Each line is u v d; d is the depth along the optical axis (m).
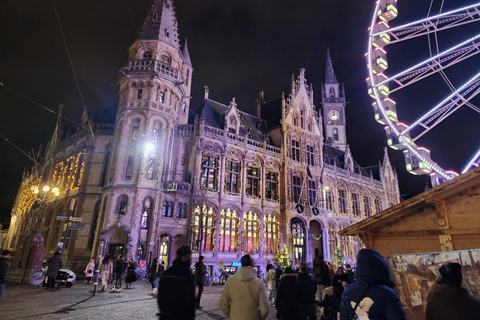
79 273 27.61
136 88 30.94
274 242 34.34
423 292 5.20
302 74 44.19
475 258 4.64
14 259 20.47
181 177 30.92
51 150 45.84
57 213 35.56
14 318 9.67
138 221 26.86
